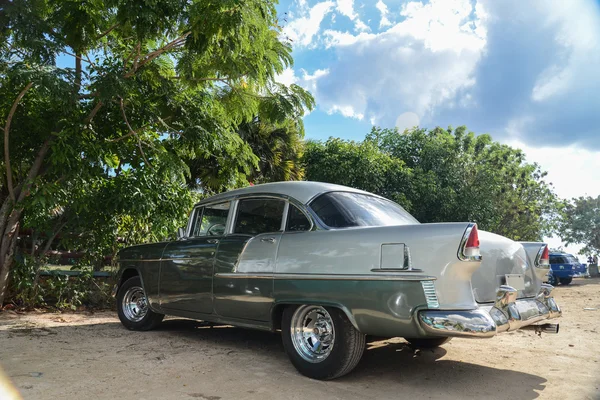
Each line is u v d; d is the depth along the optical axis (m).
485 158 24.33
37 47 6.45
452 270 3.43
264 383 3.90
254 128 15.23
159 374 4.11
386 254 3.68
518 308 3.85
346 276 3.82
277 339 5.78
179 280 5.45
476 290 3.70
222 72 7.22
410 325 3.49
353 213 4.36
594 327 7.49
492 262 3.90
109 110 8.02
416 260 3.53
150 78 8.11
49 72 6.18
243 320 4.73
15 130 7.54
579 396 3.72
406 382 4.05
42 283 8.17
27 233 8.42
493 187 21.23
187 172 8.32
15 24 6.42
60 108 7.12
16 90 7.31
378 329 3.65
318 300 3.98
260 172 15.50
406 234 3.66
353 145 17.91
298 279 4.15
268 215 4.80
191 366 4.41
